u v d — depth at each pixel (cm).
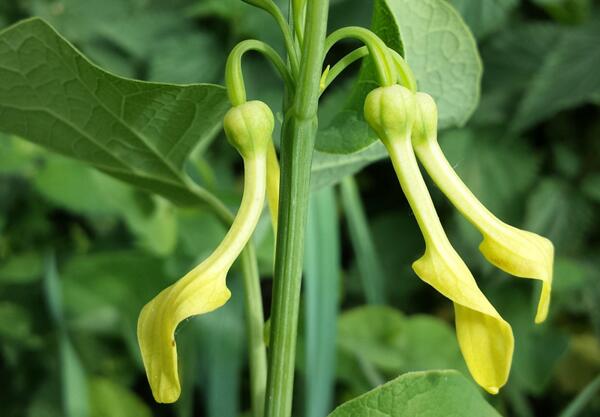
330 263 25
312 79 15
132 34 42
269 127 15
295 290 16
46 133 18
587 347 40
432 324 30
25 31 16
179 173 18
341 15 39
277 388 16
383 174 44
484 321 15
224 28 42
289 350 16
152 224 31
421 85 19
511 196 40
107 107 17
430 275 15
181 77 41
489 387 15
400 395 16
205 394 31
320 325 25
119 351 35
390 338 31
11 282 35
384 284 41
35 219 38
